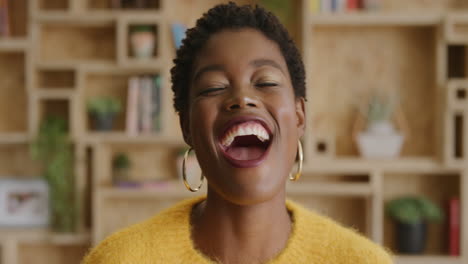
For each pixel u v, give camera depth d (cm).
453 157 256
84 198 275
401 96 268
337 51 270
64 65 262
